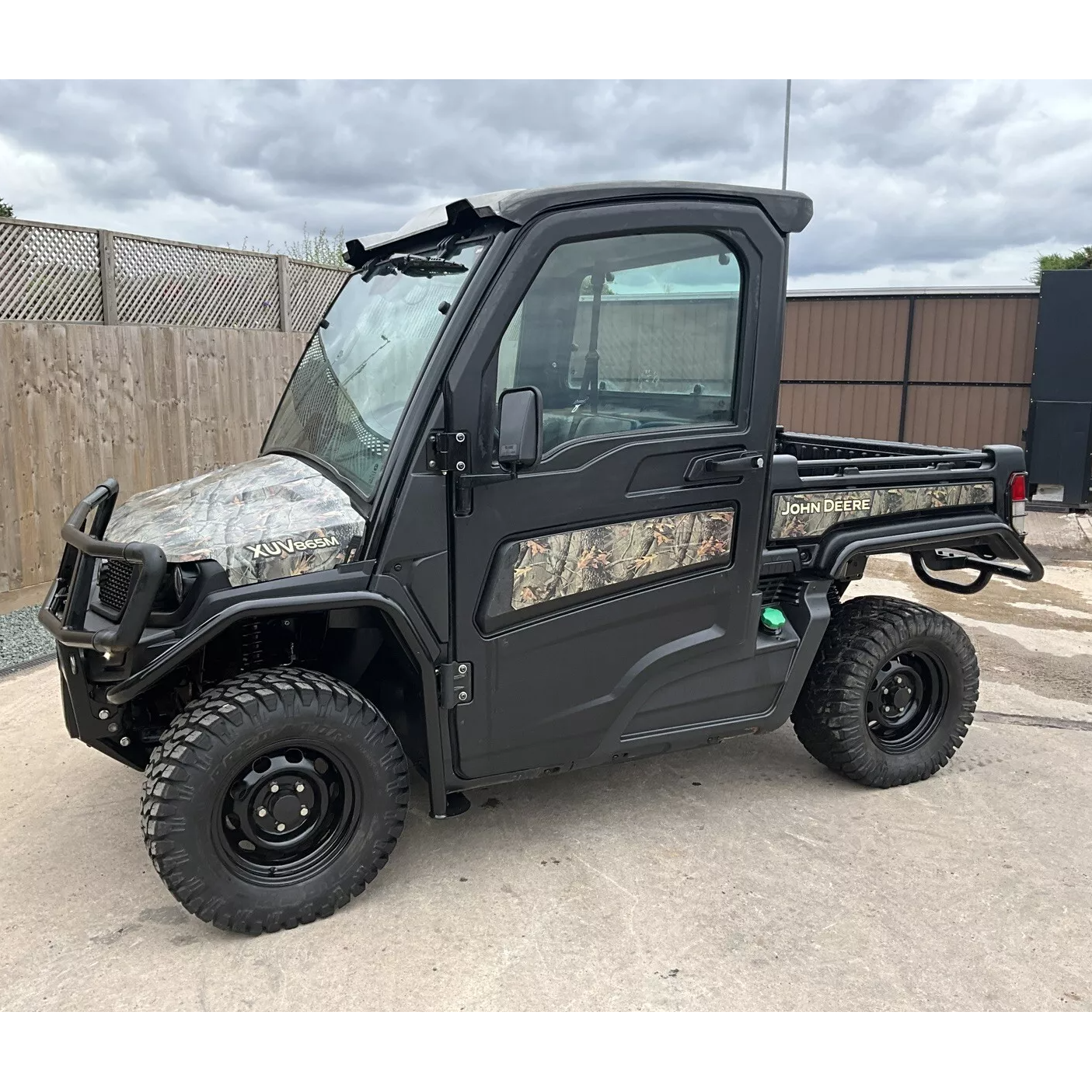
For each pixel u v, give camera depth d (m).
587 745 3.19
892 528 3.71
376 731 2.82
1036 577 4.07
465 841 3.40
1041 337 11.05
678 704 3.35
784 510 3.42
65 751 4.20
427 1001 2.50
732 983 2.58
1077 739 4.43
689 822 3.55
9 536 6.55
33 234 6.62
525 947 2.74
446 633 2.83
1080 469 11.05
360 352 3.22
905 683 3.88
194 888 2.64
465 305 2.71
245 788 2.70
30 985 2.56
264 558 2.61
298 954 2.70
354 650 3.06
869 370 13.09
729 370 3.20
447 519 2.77
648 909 2.94
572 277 2.86
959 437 12.74
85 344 6.97
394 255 3.40
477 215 2.75
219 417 8.33
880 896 3.03
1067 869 3.21
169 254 7.78
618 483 3.01
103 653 2.57
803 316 13.34
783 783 3.93
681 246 3.02
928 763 3.88
